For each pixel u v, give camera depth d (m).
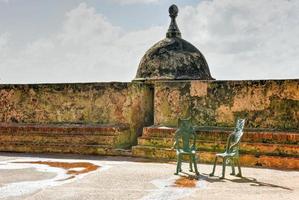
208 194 5.87
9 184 6.52
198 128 9.69
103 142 10.09
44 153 10.30
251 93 9.36
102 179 6.93
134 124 10.89
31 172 7.61
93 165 8.43
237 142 7.21
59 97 11.02
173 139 9.44
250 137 8.95
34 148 10.46
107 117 10.70
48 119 11.09
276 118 9.14
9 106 11.38
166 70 12.52
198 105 9.84
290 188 6.29
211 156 8.91
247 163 8.59
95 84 10.76
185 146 7.72
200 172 7.66
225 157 7.09
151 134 9.79
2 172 7.61
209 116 9.74
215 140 9.22
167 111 10.11
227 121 9.58
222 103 9.62
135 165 8.44
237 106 9.48
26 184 6.52
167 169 7.95
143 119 11.40
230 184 6.58
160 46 13.13
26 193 5.92
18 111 11.33
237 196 5.75
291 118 9.01
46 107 11.12
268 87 9.21
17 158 9.46
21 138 10.70
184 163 8.73
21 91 11.30
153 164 8.58
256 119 9.31
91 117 10.78
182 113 9.98
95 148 9.99
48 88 11.10
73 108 10.91
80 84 10.86
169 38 13.44
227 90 9.58
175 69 12.51
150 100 11.85
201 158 8.99
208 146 9.16
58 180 6.86
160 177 7.11
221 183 6.65
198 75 12.69
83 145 10.16
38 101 11.18
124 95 10.56
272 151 8.59
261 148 8.69
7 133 10.80
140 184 6.53
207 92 9.77
